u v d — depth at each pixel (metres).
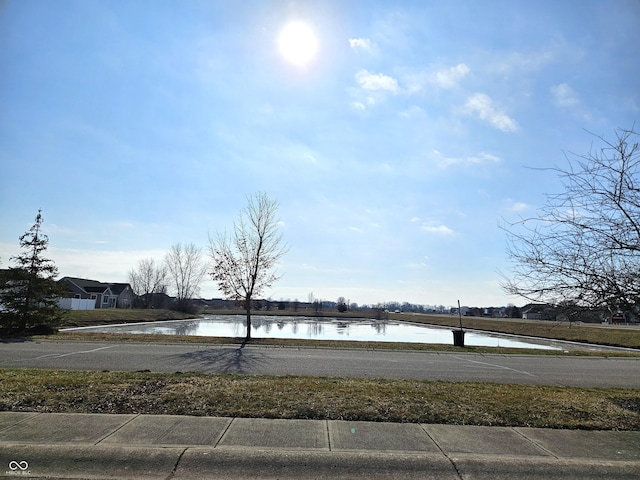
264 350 16.67
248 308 23.02
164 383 7.94
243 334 34.47
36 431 5.41
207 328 42.12
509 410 6.90
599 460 5.04
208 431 5.52
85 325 34.31
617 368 14.93
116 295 76.62
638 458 5.15
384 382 9.18
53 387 7.42
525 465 4.84
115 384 7.76
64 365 11.40
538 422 6.39
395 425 6.02
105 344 16.97
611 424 6.45
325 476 4.57
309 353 16.06
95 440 5.13
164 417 6.02
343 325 58.19
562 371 13.75
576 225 7.70
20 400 6.64
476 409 6.88
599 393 9.05
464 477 4.64
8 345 16.11
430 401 7.25
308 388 7.92
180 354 14.56
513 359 16.95
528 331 43.56
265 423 5.91
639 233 7.29
